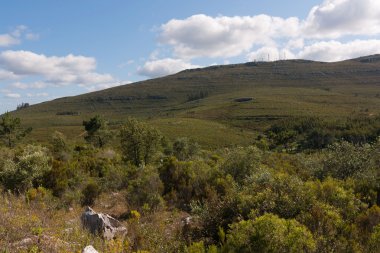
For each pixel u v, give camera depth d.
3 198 10.43
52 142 31.53
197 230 8.34
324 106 174.88
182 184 13.20
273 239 5.95
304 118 118.56
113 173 15.89
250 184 11.48
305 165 19.59
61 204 11.38
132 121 24.75
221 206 8.79
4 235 6.27
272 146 75.19
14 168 13.61
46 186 13.73
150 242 7.53
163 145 34.16
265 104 186.50
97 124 44.47
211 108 197.25
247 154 15.54
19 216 7.48
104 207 11.97
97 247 6.56
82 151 29.72
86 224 8.04
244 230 6.23
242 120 155.62
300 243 5.95
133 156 24.22
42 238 6.38
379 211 8.16
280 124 117.56
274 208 8.13
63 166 15.51
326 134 81.25
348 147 15.89
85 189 12.58
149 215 10.39
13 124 45.47
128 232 8.25
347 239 6.95
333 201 9.11
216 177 13.54
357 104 180.25
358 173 13.89
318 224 7.29
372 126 87.62
